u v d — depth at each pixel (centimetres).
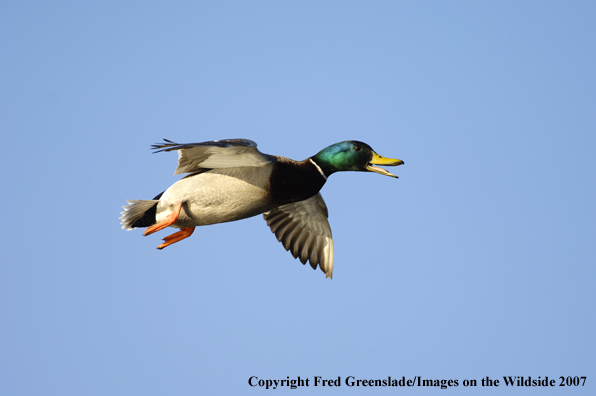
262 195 1080
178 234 1233
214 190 1055
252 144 1009
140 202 1095
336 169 1170
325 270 1408
